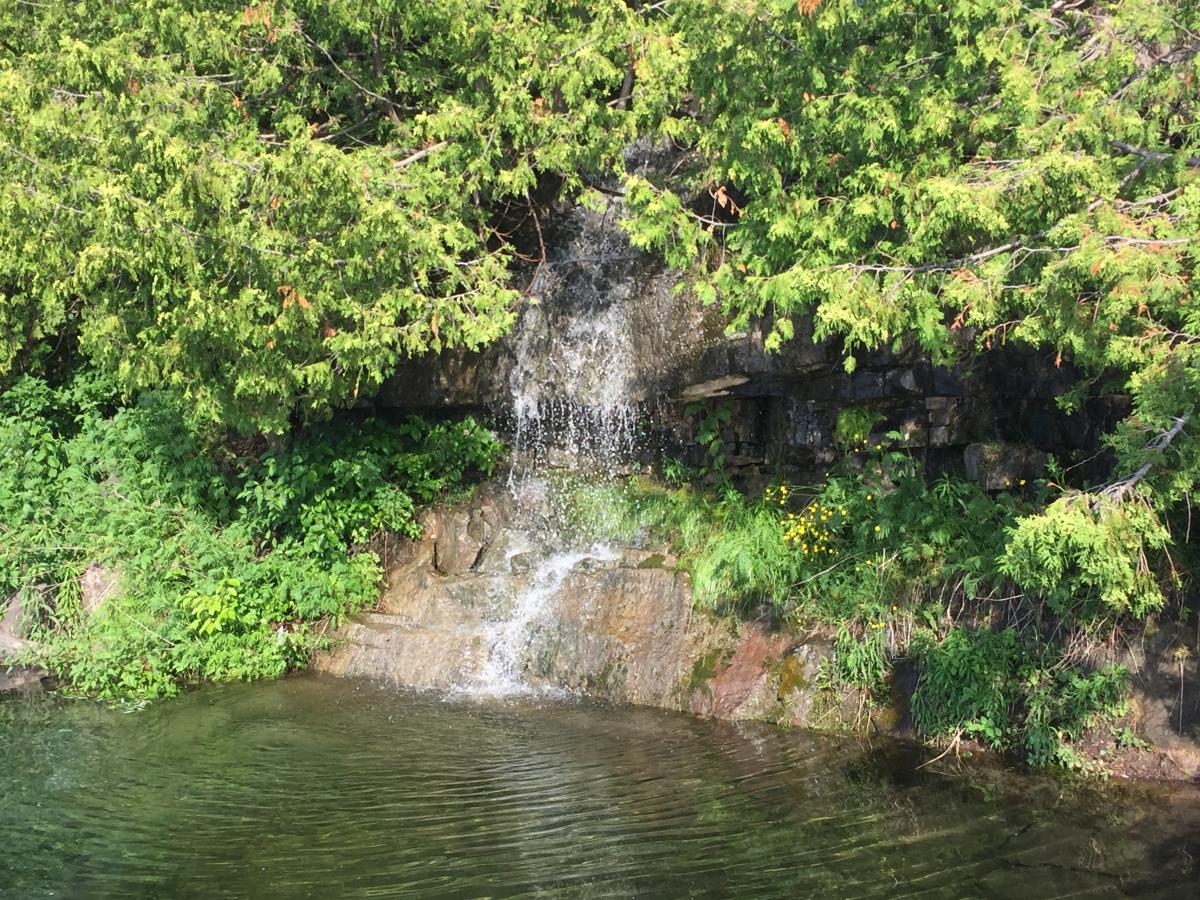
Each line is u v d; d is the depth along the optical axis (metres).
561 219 13.62
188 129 8.62
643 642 10.30
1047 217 6.50
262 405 9.94
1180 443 6.30
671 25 9.84
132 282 10.50
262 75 9.86
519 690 10.58
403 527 12.88
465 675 10.84
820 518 10.38
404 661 11.15
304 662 11.68
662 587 10.47
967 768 8.17
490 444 13.47
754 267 8.60
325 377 9.52
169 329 9.48
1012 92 6.54
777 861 6.62
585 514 12.44
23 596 11.87
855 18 7.04
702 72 8.14
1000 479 9.93
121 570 12.16
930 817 7.25
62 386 15.27
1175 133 7.21
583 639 10.57
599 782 7.99
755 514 10.88
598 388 12.63
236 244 8.49
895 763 8.31
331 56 10.88
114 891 6.37
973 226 6.70
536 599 11.30
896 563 9.82
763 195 8.41
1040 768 8.12
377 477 12.96
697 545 11.06
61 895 6.32
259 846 6.96
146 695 10.72
